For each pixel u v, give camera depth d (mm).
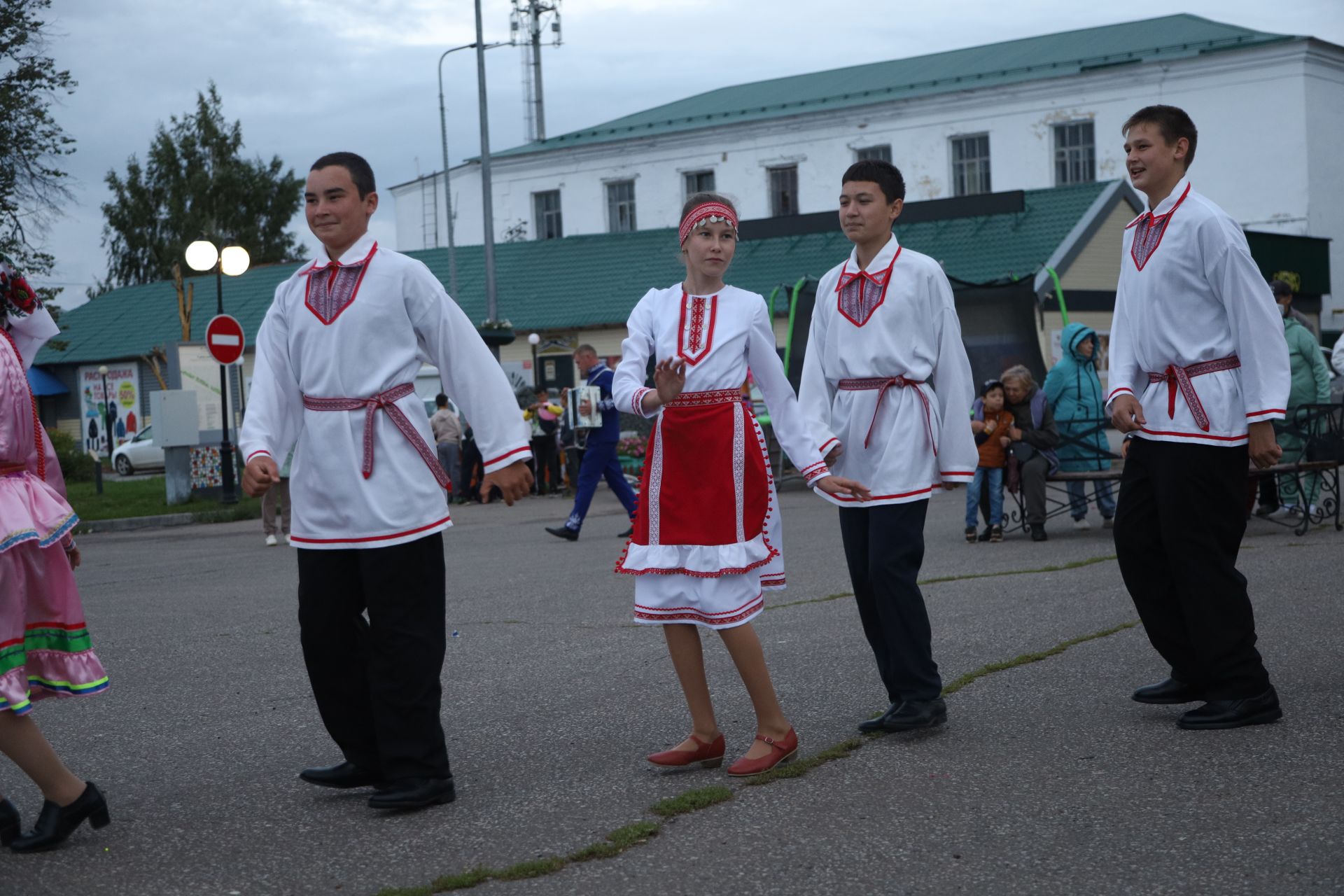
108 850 4000
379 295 4355
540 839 3924
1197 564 4855
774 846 3775
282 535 14562
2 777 4891
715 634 7191
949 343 5117
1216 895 3299
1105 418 11625
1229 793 4055
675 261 36281
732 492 4535
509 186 53000
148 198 60281
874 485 5043
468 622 8000
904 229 32625
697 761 4621
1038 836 3756
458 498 19531
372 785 4594
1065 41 46906
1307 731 4688
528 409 20453
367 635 4434
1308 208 40062
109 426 40469
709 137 48938
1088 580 8359
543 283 37250
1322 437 10383
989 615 7301
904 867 3572
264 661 7070
